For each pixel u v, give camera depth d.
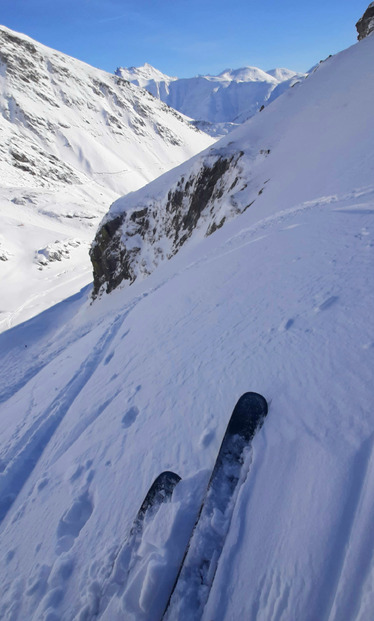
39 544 3.51
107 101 196.88
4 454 5.92
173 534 2.62
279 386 3.16
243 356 3.92
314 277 4.83
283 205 12.04
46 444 5.75
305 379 3.06
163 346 5.70
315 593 1.79
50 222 82.62
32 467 5.32
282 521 2.20
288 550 2.04
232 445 2.88
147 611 2.30
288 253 6.42
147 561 2.56
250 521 2.34
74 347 11.45
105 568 2.79
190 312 6.44
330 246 5.69
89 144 156.38
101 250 33.41
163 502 2.91
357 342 3.14
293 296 4.59
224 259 9.03
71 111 171.62
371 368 2.79
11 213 80.81
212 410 3.52
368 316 3.40
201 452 3.19
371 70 18.53
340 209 7.72
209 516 2.52
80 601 2.70
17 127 143.50
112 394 5.40
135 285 28.78
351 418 2.48
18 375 19.47
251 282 6.01
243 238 11.39
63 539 3.39
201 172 24.17
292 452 2.53
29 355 26.61
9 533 4.03
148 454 3.60
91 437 4.66
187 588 2.22
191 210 25.09
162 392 4.41
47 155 130.50
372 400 2.53
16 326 38.22
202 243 18.22
